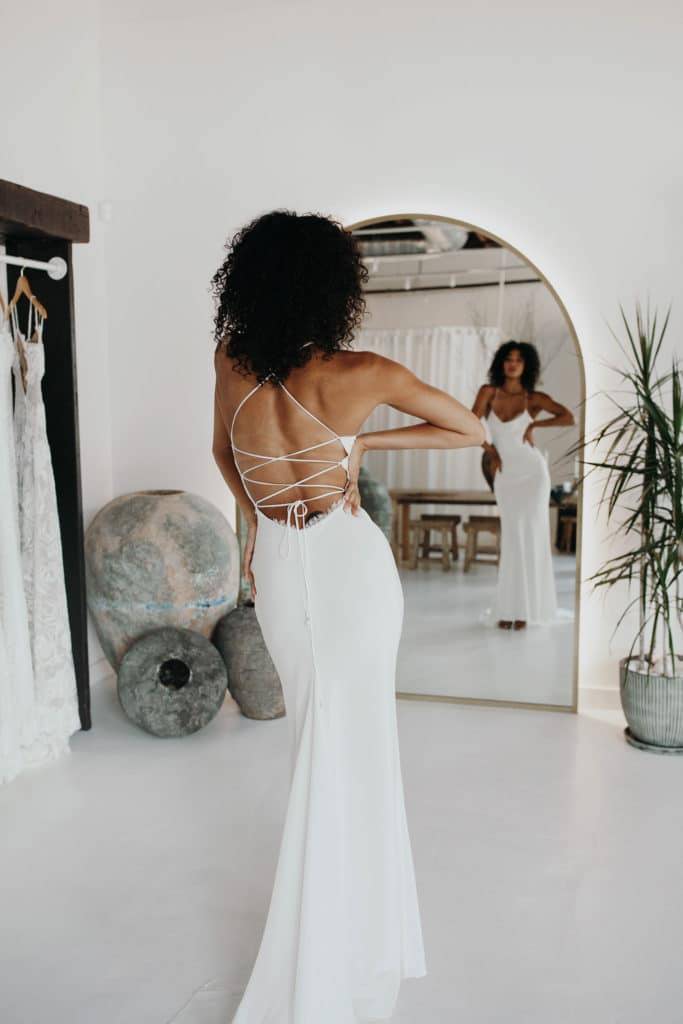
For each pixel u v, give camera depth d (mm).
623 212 3471
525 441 3656
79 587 3375
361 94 3660
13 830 2652
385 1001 1796
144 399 4062
